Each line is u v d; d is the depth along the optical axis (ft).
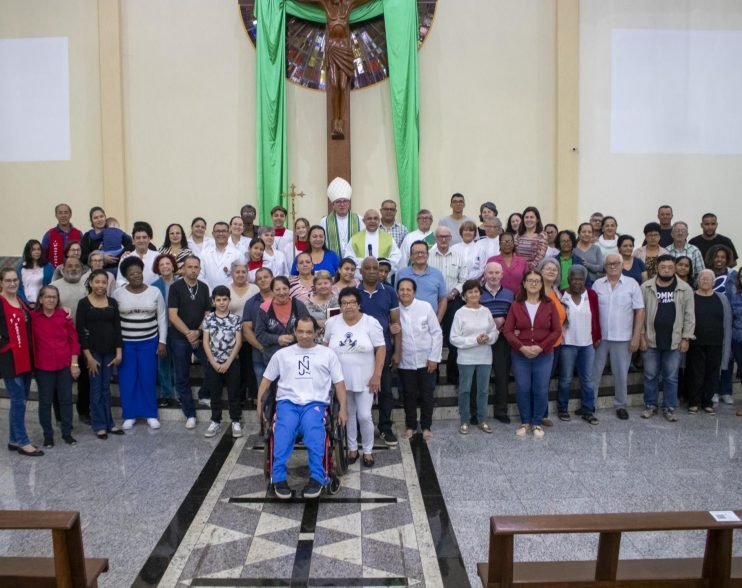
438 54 31.42
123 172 31.32
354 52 31.45
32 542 12.41
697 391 20.88
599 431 19.12
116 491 14.82
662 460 16.66
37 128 31.68
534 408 18.94
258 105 30.66
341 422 15.12
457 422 20.15
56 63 31.45
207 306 19.62
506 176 31.73
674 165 31.48
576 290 19.76
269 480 14.67
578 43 30.99
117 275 22.38
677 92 31.32
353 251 21.74
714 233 24.82
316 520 13.28
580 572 9.26
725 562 8.89
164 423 20.17
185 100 31.65
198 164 31.83
